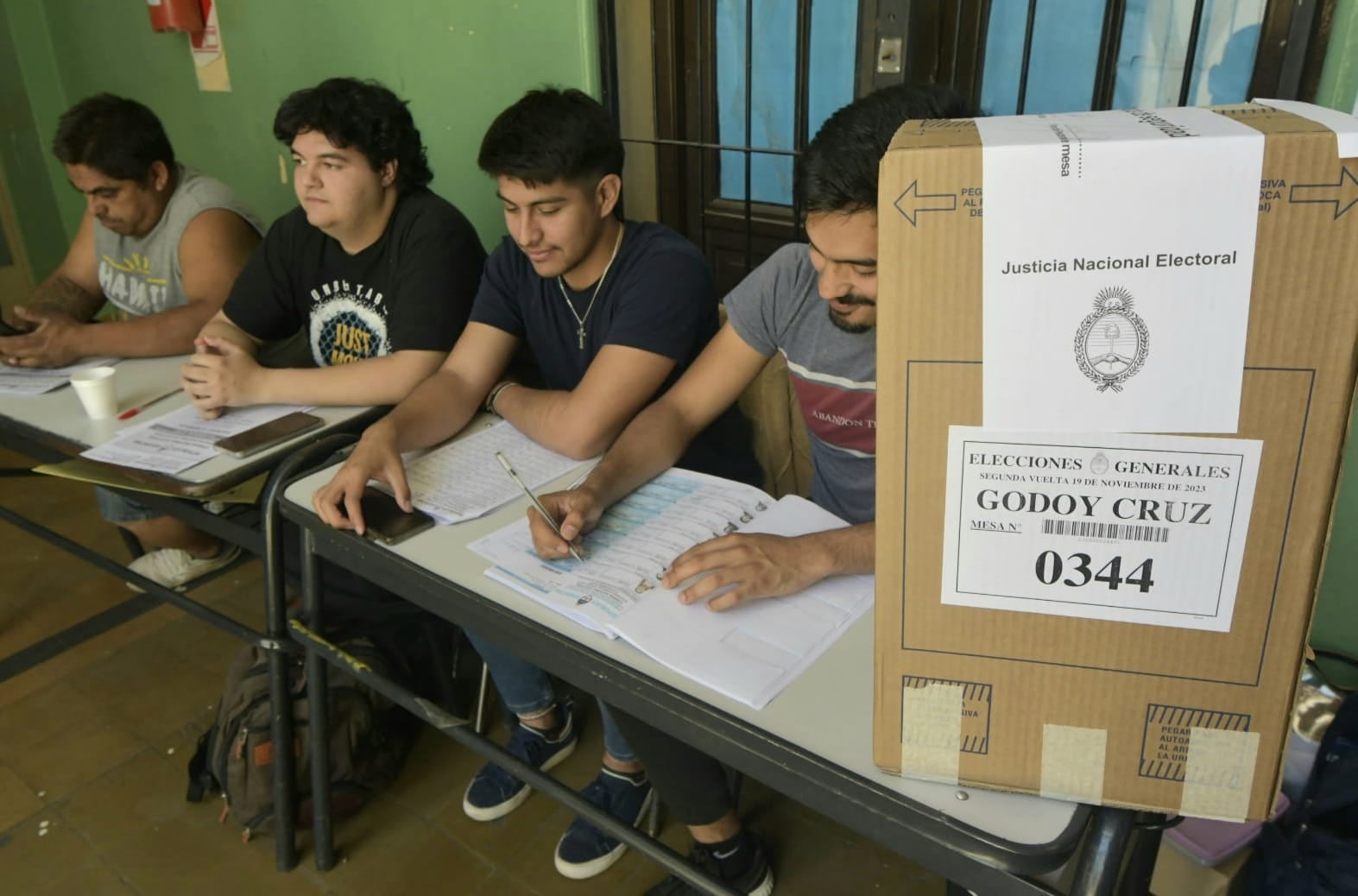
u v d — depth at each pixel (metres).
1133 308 0.55
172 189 2.08
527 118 1.37
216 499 1.38
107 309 3.23
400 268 1.74
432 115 2.56
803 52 2.08
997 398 0.59
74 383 1.57
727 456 1.62
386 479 1.27
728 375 1.38
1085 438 0.58
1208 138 0.51
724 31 2.21
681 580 0.98
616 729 1.53
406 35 2.51
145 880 1.57
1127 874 1.05
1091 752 0.67
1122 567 0.61
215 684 2.03
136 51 3.26
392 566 1.12
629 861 1.59
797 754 0.77
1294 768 1.48
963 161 0.54
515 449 1.43
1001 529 0.62
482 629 1.03
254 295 1.90
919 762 0.72
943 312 0.58
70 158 1.94
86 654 2.12
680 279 1.47
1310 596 0.58
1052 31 1.81
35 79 3.63
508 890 1.54
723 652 0.90
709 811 1.38
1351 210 0.50
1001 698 0.67
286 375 1.60
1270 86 1.56
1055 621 0.64
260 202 3.13
